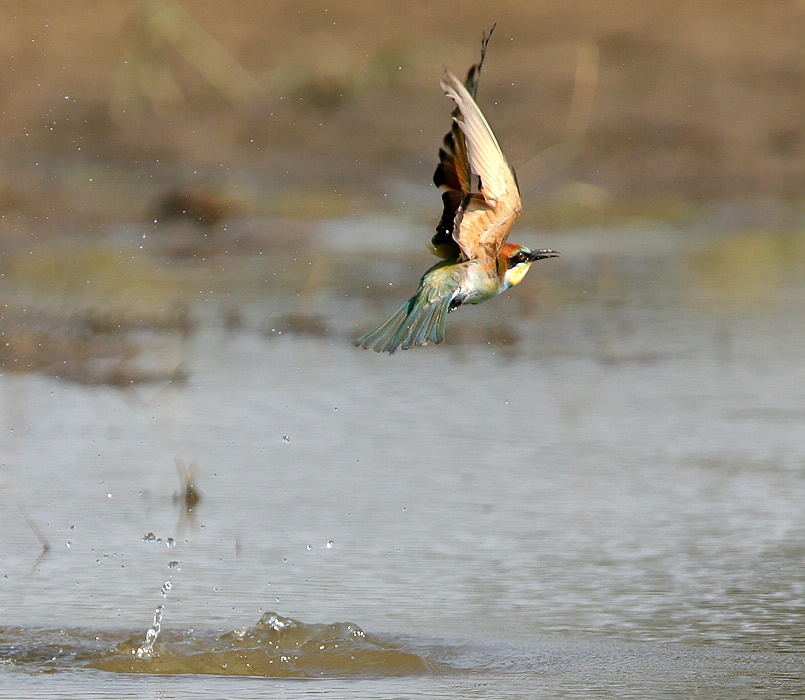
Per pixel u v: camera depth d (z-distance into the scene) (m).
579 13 33.22
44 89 30.16
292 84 30.31
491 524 11.01
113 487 12.00
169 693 8.08
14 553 10.48
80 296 19.94
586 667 8.38
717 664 8.40
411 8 33.34
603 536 10.70
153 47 30.75
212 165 28.31
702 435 13.41
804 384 15.26
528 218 26.62
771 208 26.83
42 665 8.55
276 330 18.11
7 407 14.51
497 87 29.95
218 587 9.81
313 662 8.51
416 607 9.38
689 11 33.09
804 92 29.86
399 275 21.44
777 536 10.65
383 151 28.69
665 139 28.72
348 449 13.07
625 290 20.66
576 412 14.28
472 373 16.02
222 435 13.54
